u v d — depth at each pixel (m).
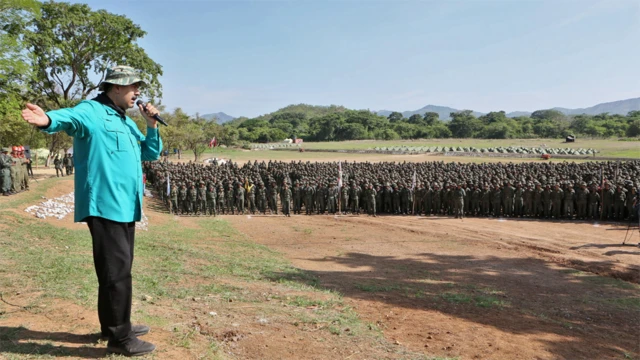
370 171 36.53
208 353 4.57
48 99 36.78
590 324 8.40
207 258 12.00
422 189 25.22
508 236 18.53
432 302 9.14
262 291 8.44
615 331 8.05
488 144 110.56
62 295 6.10
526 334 7.46
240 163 64.12
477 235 18.80
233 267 11.02
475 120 143.38
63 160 35.53
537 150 77.06
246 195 27.23
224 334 5.35
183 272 9.67
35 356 3.91
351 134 140.50
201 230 19.06
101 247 3.81
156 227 18.58
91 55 36.50
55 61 34.00
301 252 15.29
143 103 4.15
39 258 9.11
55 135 47.03
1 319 4.93
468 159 66.62
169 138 60.28
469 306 9.01
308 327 6.25
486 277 12.11
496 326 7.77
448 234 19.03
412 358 5.69
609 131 125.31
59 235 13.20
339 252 15.36
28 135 45.06
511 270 13.00
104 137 3.72
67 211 18.34
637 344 7.41
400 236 18.61
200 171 35.84
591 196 22.52
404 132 144.12
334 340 5.86
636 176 29.84
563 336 7.52
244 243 16.25
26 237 12.31
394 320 7.62
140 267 9.82
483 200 24.45
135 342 4.12
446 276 12.11
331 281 10.70
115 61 37.06
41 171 42.56
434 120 165.38
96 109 3.71
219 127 88.12
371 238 18.14
